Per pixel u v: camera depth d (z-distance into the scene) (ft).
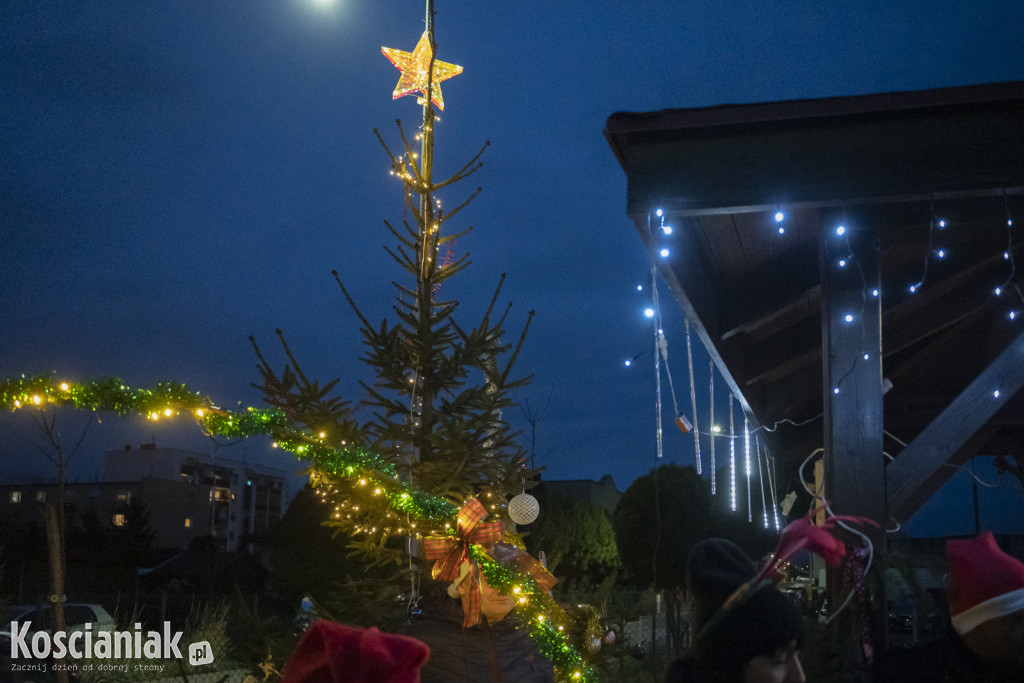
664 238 14.78
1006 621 6.22
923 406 28.71
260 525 225.76
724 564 5.94
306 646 4.30
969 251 18.45
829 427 13.64
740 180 13.79
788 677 5.62
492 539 12.27
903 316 21.11
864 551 8.23
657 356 13.67
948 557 6.63
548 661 13.08
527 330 14.71
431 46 18.04
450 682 11.97
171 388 13.46
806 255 18.30
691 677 5.92
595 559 63.82
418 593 14.35
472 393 14.42
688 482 34.30
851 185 13.42
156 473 195.52
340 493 13.69
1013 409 24.93
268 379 13.65
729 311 19.04
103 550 102.73
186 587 74.64
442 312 15.12
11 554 94.68
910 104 13.16
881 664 7.26
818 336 23.25
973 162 13.12
